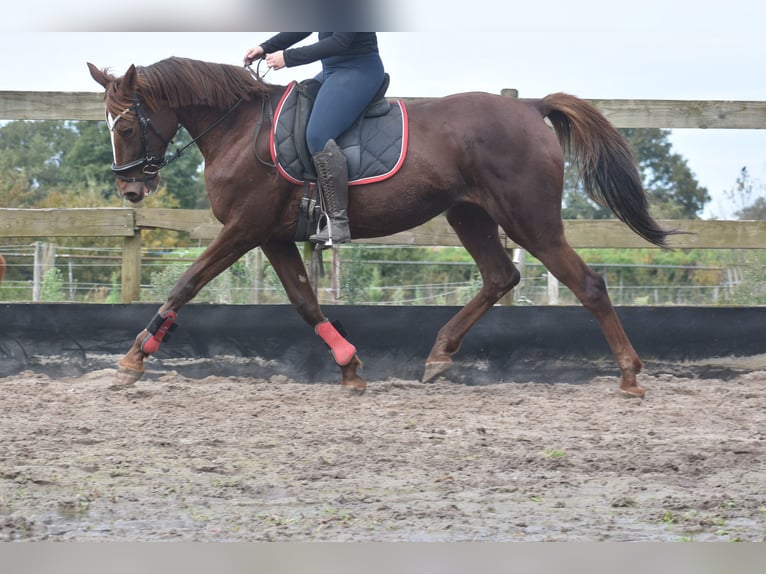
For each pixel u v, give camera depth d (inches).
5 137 1439.5
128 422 270.1
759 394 327.3
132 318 364.8
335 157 299.3
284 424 270.2
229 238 314.3
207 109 314.7
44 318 364.8
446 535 171.2
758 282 467.2
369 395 329.1
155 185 323.9
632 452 234.2
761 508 188.2
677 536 171.2
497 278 334.0
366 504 190.2
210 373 366.0
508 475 213.6
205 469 215.6
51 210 369.4
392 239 388.8
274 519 179.2
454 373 367.6
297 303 327.6
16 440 243.0
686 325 371.6
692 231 378.6
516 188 305.6
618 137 319.6
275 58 300.7
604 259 1015.0
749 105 381.7
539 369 369.1
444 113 312.0
